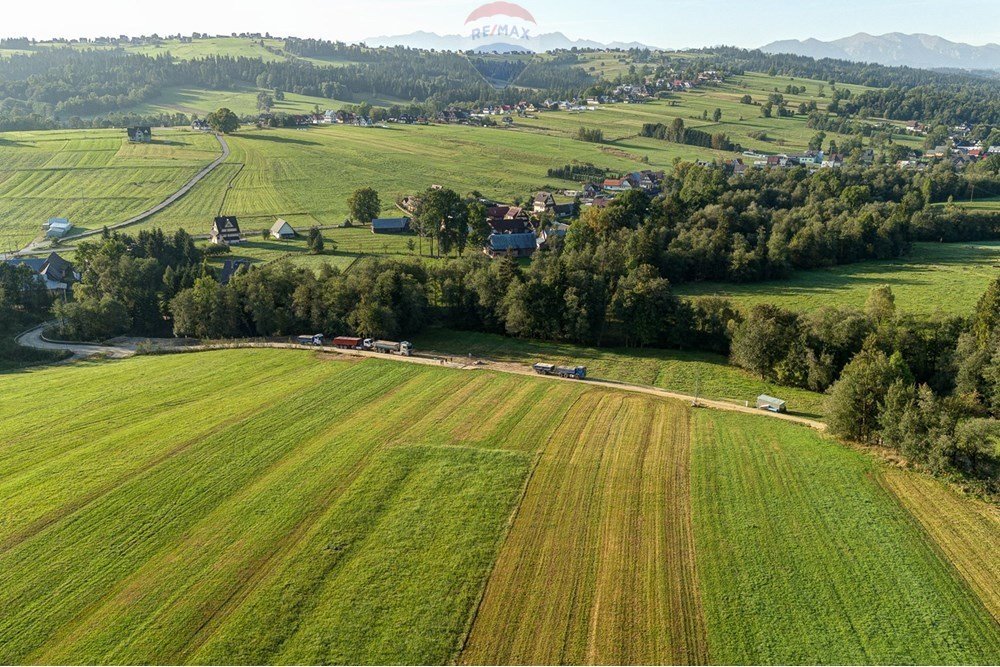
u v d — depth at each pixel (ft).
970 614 130.52
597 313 341.82
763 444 205.26
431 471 186.39
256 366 282.77
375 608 131.54
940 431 184.65
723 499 171.22
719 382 283.59
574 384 265.54
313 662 118.62
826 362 267.18
